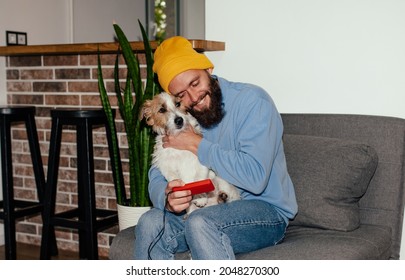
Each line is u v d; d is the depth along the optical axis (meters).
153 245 1.90
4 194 3.10
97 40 4.57
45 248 3.01
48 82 3.42
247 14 2.73
